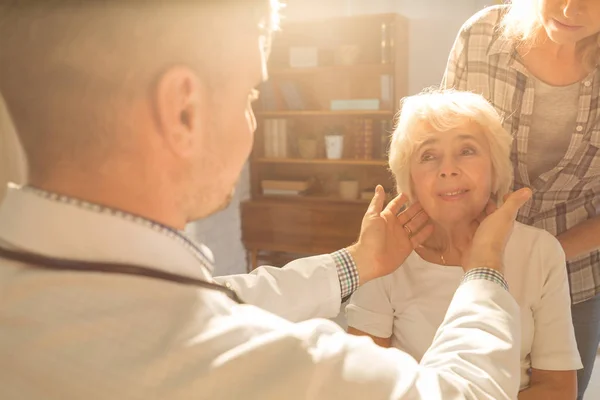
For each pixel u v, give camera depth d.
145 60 0.43
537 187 1.42
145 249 0.46
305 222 3.70
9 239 0.45
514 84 1.32
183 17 0.43
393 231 0.99
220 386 0.42
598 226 1.30
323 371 0.45
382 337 1.23
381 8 3.76
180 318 0.44
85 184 0.45
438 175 1.09
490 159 1.11
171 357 0.41
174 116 0.44
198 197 0.51
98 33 0.41
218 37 0.45
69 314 0.41
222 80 0.47
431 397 0.48
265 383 0.43
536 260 1.12
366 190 3.85
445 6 3.62
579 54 1.21
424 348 1.17
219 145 0.49
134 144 0.45
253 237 3.87
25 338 0.40
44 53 0.42
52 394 0.40
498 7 1.35
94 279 0.42
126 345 0.41
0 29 0.43
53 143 0.45
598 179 1.39
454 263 1.16
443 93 1.17
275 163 4.17
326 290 0.87
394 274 1.21
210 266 0.55
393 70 3.52
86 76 0.42
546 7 1.11
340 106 3.73
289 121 3.93
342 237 3.62
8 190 0.48
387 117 3.77
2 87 0.44
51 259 0.43
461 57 1.41
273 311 0.83
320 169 4.08
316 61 3.74
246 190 4.02
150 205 0.47
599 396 2.40
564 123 1.31
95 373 0.40
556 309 1.11
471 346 0.58
